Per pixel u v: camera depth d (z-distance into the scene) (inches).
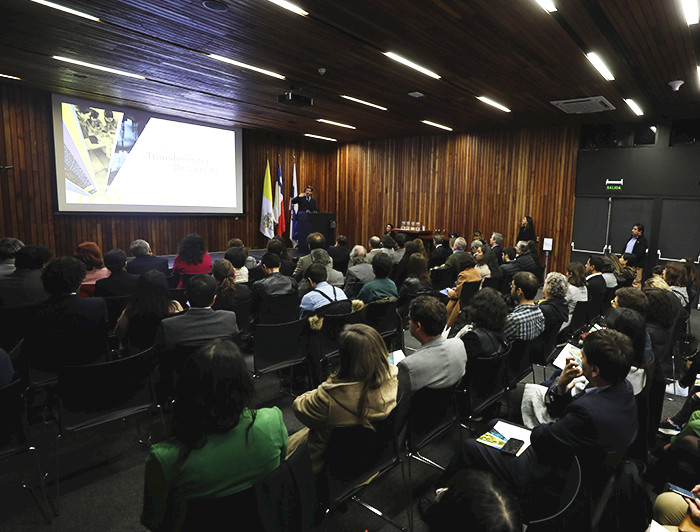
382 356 73.2
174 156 415.2
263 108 357.4
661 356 121.3
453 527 28.0
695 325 253.4
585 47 196.7
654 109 302.0
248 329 154.8
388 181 495.5
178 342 102.3
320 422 71.7
